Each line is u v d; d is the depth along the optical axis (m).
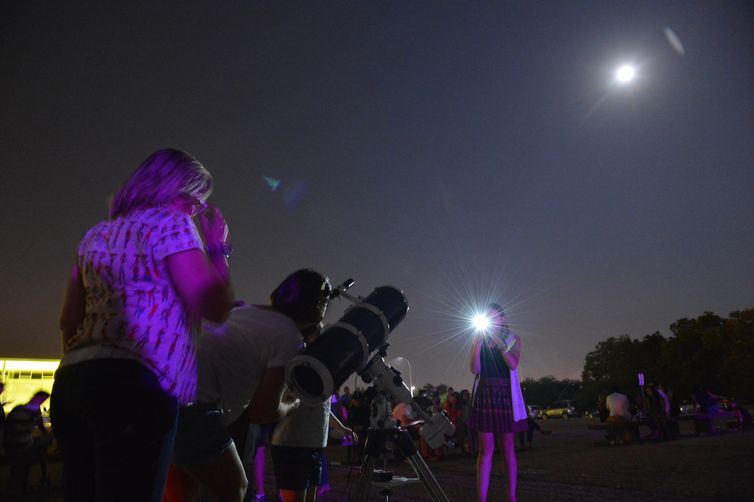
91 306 1.62
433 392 15.06
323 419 3.69
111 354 1.52
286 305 2.79
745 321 62.34
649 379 76.00
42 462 8.02
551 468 8.58
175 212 1.76
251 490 3.21
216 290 1.67
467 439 12.62
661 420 14.60
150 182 1.82
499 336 4.98
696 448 11.07
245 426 3.21
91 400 1.48
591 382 93.56
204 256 1.71
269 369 2.43
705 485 6.16
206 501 2.84
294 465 3.55
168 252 1.65
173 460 2.22
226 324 2.44
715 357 64.25
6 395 27.86
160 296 1.63
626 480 6.86
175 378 1.60
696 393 17.27
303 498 3.56
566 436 18.77
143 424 1.49
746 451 9.88
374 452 3.07
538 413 57.50
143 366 1.53
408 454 3.12
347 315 2.63
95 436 1.49
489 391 5.00
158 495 1.52
